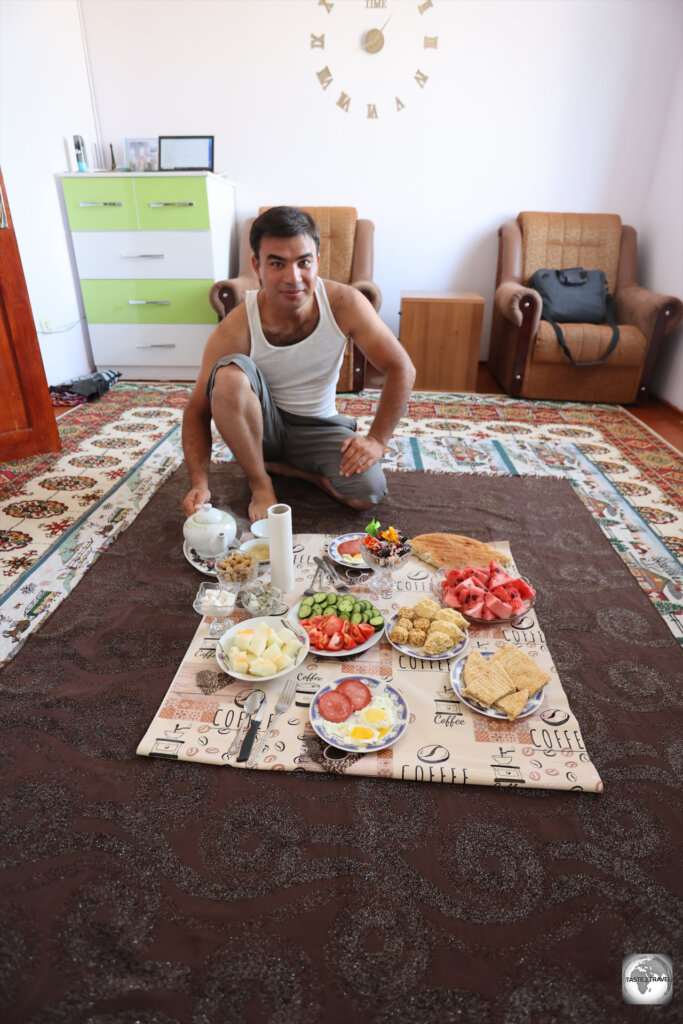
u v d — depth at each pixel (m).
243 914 0.84
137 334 3.68
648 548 1.86
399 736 1.07
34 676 1.26
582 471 2.46
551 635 1.42
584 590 1.60
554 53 3.54
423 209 3.93
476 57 3.57
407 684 1.20
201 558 1.65
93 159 3.81
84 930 0.82
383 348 1.81
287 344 1.86
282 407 2.01
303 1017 0.74
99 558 1.72
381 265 4.08
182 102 3.76
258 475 1.90
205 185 3.31
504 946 0.81
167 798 1.00
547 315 3.42
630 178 3.77
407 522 1.94
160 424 2.95
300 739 1.09
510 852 0.93
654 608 1.53
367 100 3.69
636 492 2.27
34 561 1.73
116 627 1.41
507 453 2.64
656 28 3.44
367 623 1.30
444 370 3.57
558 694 1.20
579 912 0.85
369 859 0.92
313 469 2.06
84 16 3.59
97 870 0.90
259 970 0.78
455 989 0.77
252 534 1.76
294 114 3.75
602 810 1.00
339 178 3.89
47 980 0.77
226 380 1.71
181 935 0.82
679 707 1.22
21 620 1.46
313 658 1.26
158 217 3.39
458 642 1.29
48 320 3.46
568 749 1.08
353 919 0.84
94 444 2.66
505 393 3.61
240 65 3.65
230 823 0.96
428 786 1.03
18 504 2.09
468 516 2.00
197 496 1.78
